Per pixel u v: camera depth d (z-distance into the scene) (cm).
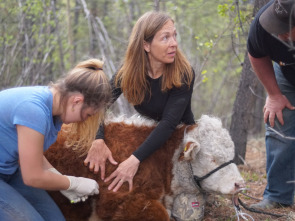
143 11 1216
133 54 346
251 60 392
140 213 335
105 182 339
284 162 412
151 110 365
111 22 1192
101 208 338
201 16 1088
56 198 345
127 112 682
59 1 1116
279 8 313
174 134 364
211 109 930
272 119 405
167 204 370
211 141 350
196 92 1171
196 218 371
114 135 359
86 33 1199
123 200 335
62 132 353
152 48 341
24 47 798
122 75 358
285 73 387
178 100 346
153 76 355
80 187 314
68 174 343
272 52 364
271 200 425
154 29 336
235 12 604
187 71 349
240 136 582
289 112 401
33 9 807
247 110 572
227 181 348
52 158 344
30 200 319
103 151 340
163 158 359
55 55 904
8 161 292
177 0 1023
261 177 544
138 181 344
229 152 353
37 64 782
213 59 1022
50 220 321
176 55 346
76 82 279
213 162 349
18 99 278
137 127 363
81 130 326
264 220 396
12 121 277
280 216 399
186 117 375
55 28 897
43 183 289
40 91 284
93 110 290
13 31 832
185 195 370
